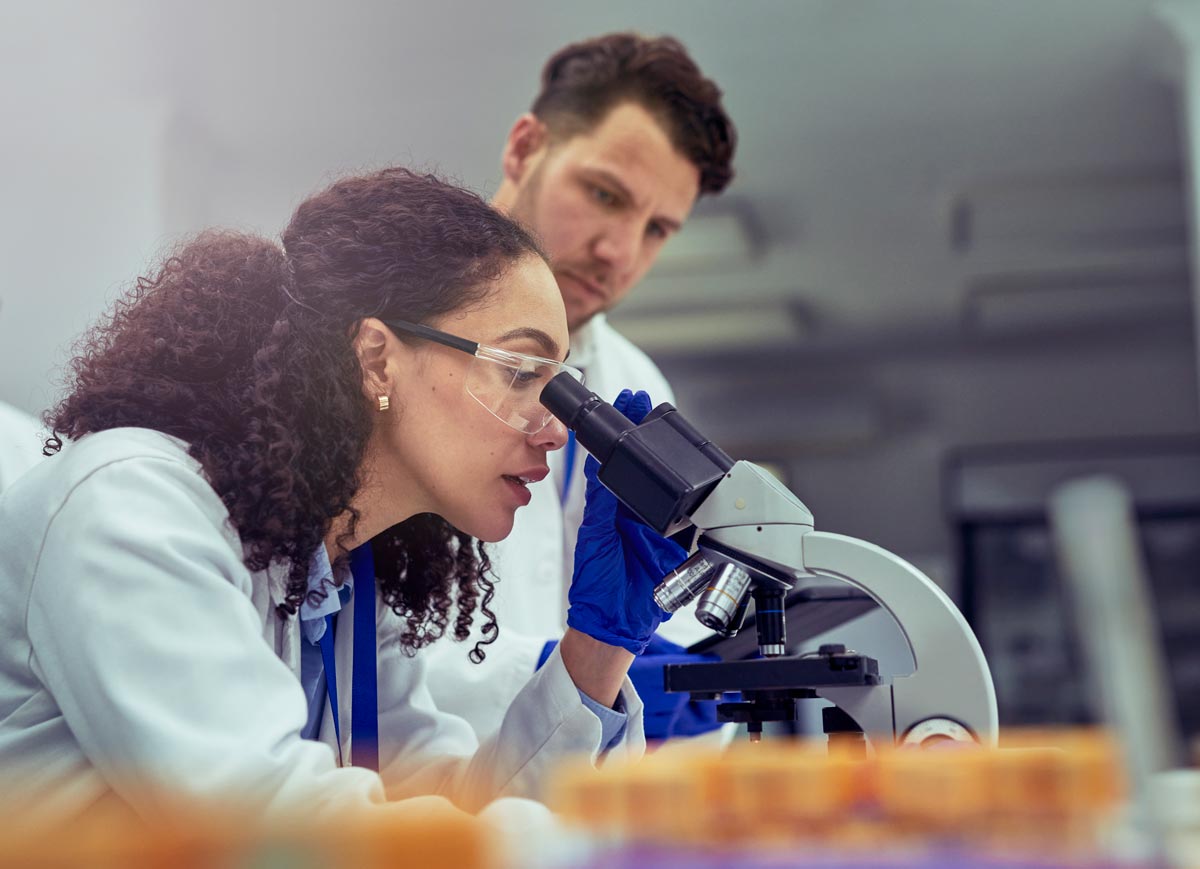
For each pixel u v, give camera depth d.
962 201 5.99
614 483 1.23
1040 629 7.18
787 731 1.37
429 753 1.57
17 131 5.27
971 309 7.27
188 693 1.04
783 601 1.23
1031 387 8.05
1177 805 0.56
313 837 0.43
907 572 1.20
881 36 4.79
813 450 8.38
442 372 1.34
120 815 1.19
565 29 4.83
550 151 2.55
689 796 0.54
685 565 1.24
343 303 1.34
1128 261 6.61
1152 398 7.88
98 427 1.30
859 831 0.54
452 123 5.38
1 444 2.16
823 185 5.86
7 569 1.22
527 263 1.40
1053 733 0.60
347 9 4.74
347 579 1.49
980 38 4.79
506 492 1.38
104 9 4.75
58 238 5.27
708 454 1.23
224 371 1.32
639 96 2.50
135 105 5.29
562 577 2.46
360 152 5.57
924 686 1.20
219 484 1.24
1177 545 7.10
